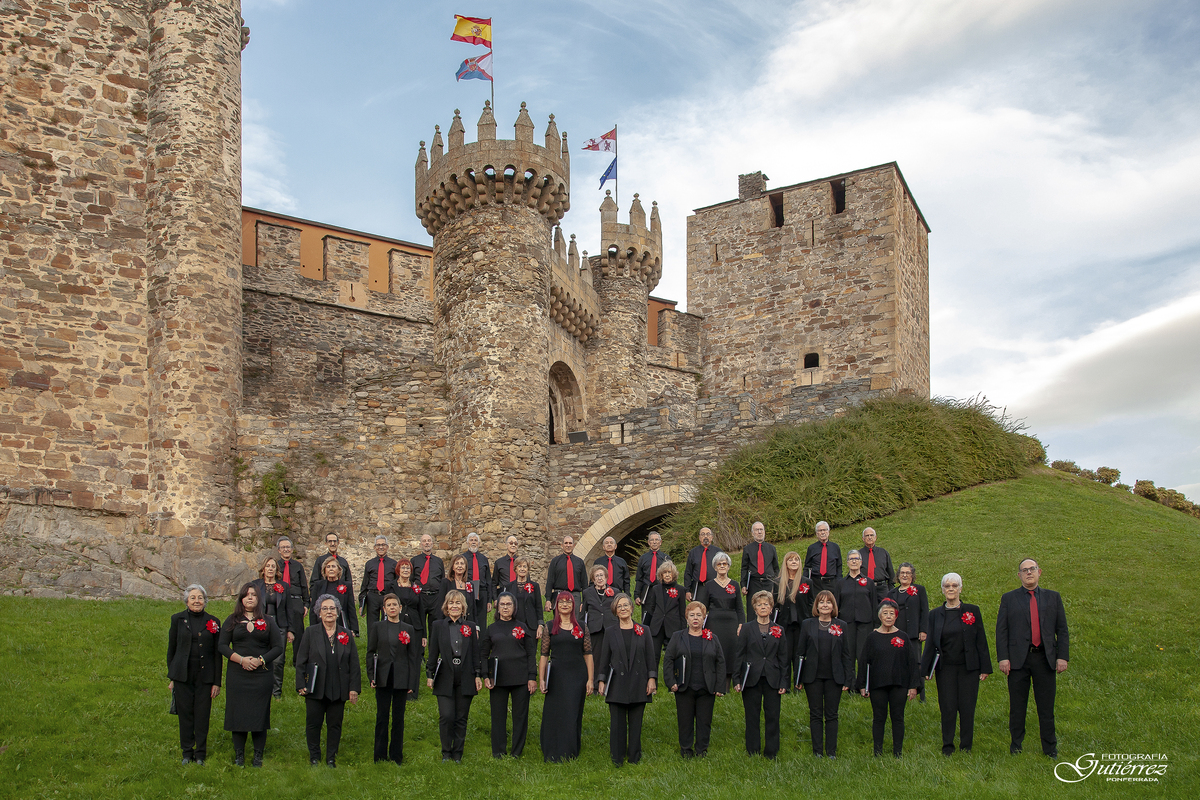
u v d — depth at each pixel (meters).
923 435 21.92
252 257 29.95
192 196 21.53
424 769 10.70
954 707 10.80
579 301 28.88
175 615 10.78
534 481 24.02
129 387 21.02
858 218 30.22
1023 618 10.72
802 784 9.78
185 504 20.48
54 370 20.38
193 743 10.68
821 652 10.94
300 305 28.14
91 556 19.14
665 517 23.20
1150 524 19.03
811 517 20.14
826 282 30.48
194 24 22.16
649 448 23.97
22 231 20.53
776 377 30.86
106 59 21.81
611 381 30.45
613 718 10.97
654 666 11.16
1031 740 11.04
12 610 15.27
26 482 19.70
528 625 13.16
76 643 13.80
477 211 25.09
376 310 29.81
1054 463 27.94
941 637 10.95
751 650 11.03
